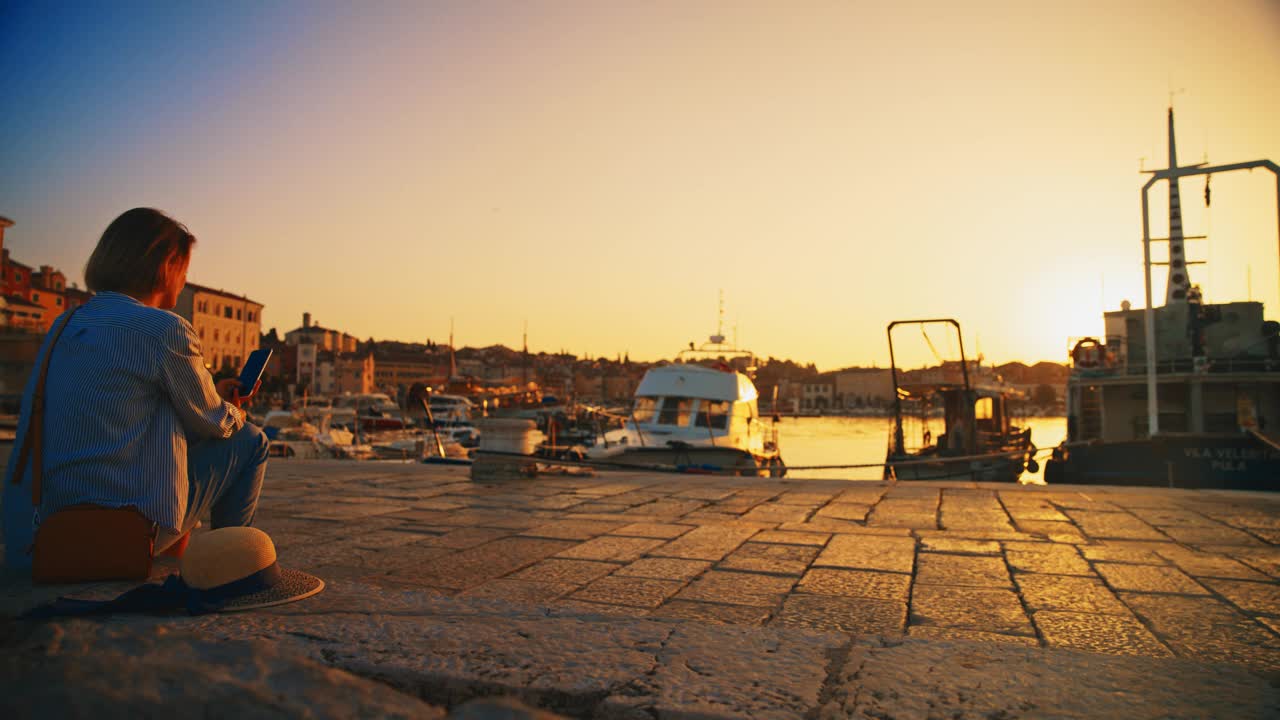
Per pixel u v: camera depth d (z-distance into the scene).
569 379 191.50
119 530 2.68
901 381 21.61
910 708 1.83
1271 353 18.11
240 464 3.19
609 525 5.58
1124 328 20.17
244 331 91.06
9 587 2.63
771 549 4.62
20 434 2.76
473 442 44.09
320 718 1.46
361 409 53.41
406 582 3.74
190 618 2.43
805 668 2.11
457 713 1.55
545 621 2.52
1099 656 2.24
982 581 3.77
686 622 2.58
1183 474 13.84
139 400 2.74
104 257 2.87
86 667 1.61
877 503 6.86
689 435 17.69
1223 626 2.97
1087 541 4.91
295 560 4.28
